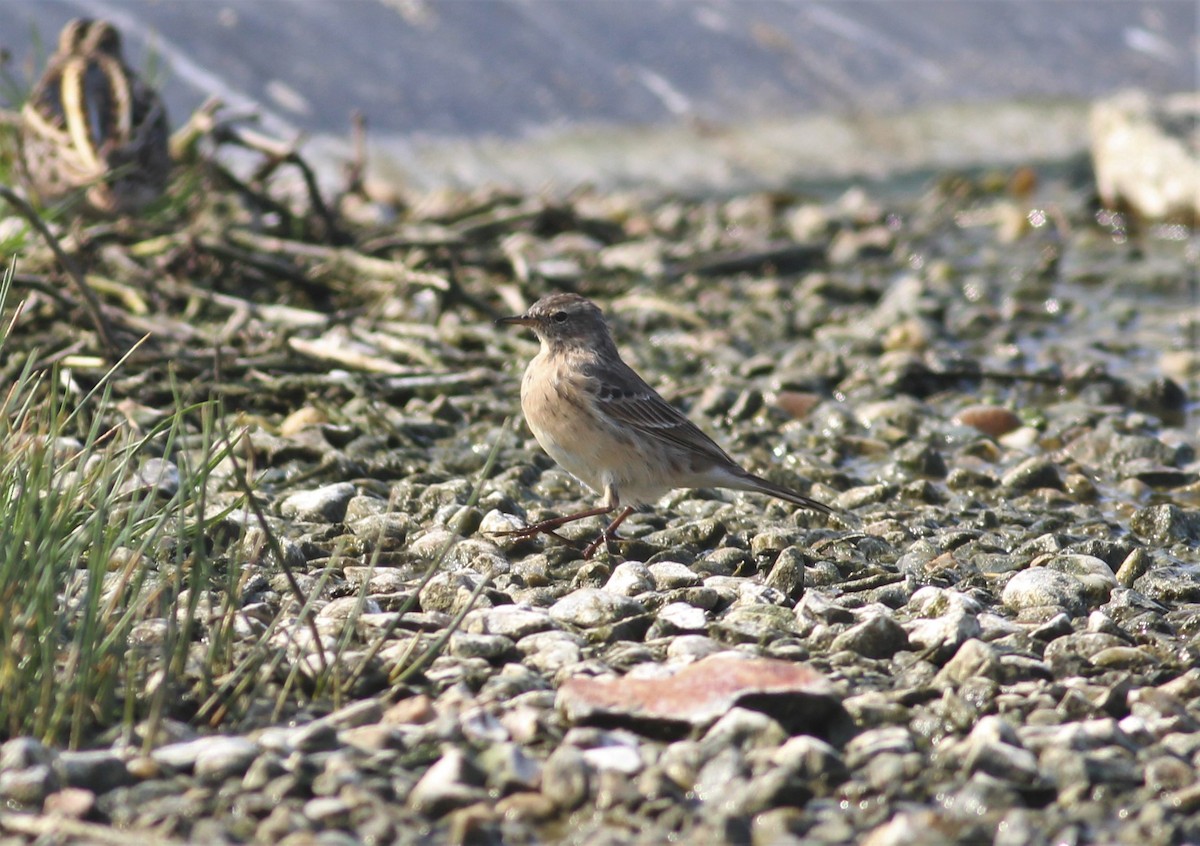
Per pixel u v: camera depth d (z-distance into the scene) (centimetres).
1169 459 1372
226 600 830
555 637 875
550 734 746
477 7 2727
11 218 1554
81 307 1444
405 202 2214
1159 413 1539
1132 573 1055
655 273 1997
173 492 1107
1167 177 2405
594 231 2158
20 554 809
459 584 958
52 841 630
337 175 2264
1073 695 797
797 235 2291
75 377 1325
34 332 1442
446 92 2539
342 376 1398
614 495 1123
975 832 666
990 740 735
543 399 1130
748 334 1758
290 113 2383
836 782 714
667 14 2916
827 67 2939
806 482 1295
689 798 700
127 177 1602
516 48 2692
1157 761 727
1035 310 1908
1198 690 828
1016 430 1456
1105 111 2550
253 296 1638
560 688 787
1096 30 3294
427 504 1162
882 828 658
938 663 875
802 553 1076
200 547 795
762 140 2697
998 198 2559
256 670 782
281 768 698
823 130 2758
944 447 1404
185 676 789
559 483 1259
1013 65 3103
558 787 688
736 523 1165
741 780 703
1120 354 1742
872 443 1397
